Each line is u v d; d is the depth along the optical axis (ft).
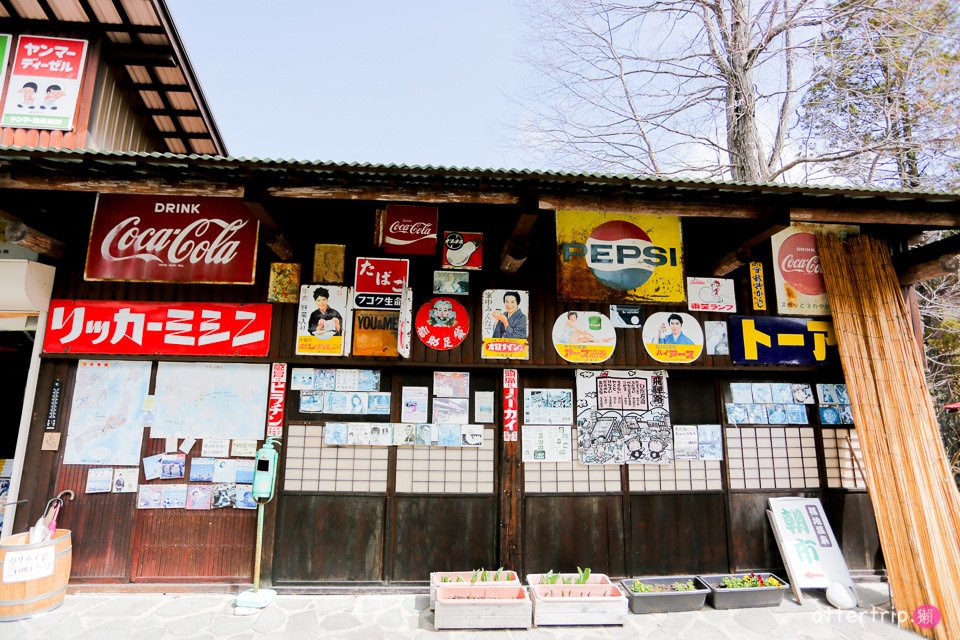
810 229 19.72
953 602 14.44
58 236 17.25
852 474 18.97
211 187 14.49
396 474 17.37
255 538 16.70
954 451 31.78
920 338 18.88
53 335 17.07
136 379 17.17
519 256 16.16
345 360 17.39
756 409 18.97
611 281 18.67
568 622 14.61
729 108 32.65
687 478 18.29
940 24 29.12
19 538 15.44
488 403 17.94
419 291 18.01
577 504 17.71
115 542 16.48
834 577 16.99
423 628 14.34
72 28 22.09
